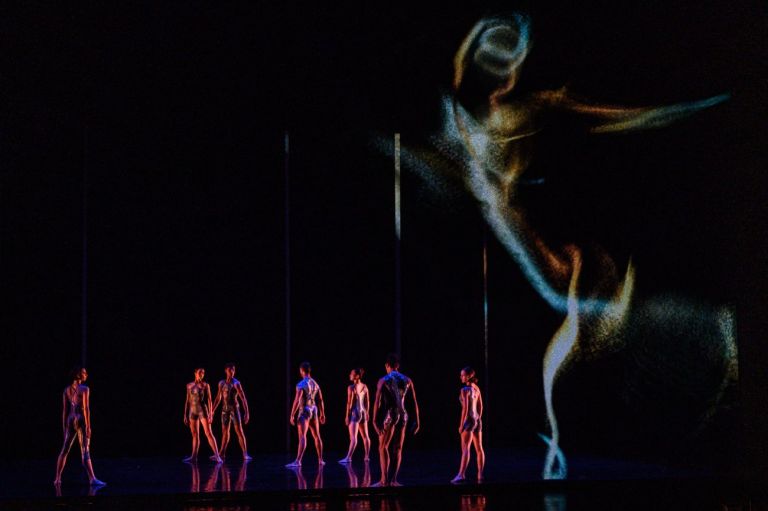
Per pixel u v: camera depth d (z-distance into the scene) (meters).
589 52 13.43
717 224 12.38
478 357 15.20
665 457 12.87
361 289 14.88
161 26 12.89
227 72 13.25
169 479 11.05
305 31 13.14
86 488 10.23
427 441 14.99
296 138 14.70
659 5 12.37
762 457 11.48
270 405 14.49
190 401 13.16
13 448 13.46
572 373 14.56
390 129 14.23
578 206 14.55
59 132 13.78
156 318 14.16
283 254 14.60
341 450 14.71
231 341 14.41
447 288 15.12
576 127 14.33
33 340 13.63
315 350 14.70
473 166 14.92
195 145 14.34
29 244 13.69
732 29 11.78
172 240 14.27
